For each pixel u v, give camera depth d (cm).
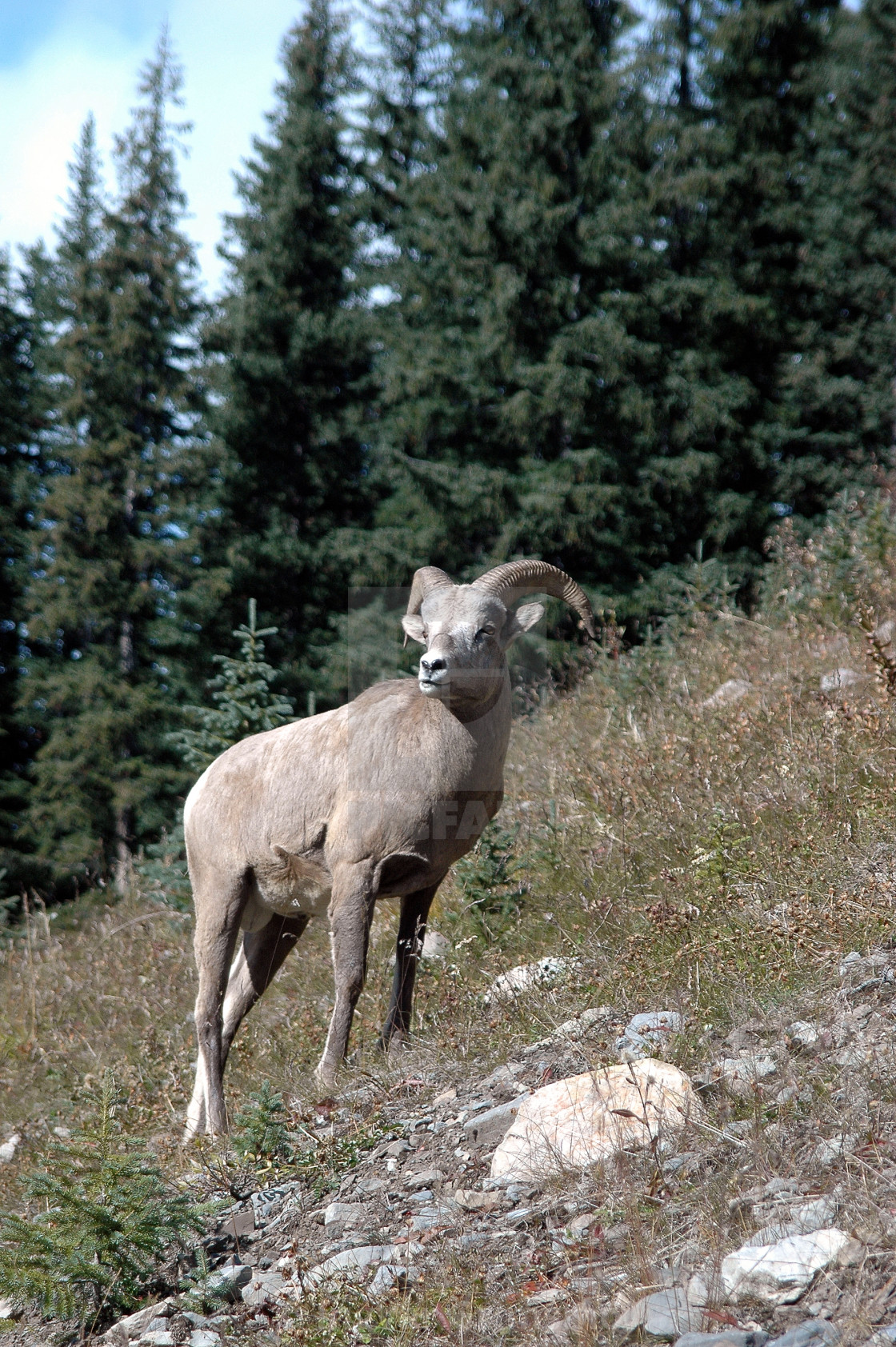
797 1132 947
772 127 7000
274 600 7594
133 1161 1109
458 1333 829
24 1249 1073
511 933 1748
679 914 1398
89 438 8075
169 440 8325
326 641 7169
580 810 2064
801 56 7231
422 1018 1587
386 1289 909
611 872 1747
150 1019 2216
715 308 6475
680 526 6334
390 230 8788
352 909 1473
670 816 1780
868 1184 838
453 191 6931
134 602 7456
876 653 1783
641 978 1338
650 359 6272
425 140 7750
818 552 3161
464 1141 1136
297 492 8181
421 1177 1093
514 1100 1157
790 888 1376
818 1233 793
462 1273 903
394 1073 1355
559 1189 974
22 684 7769
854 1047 1038
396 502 7131
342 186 8950
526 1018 1369
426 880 1505
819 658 2389
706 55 7162
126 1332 1005
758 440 6519
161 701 7269
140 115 8200
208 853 1697
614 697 2742
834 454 6762
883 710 1748
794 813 1588
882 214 7425
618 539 6119
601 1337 765
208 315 8406
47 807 7094
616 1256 860
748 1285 770
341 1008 1456
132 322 7800
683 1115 984
